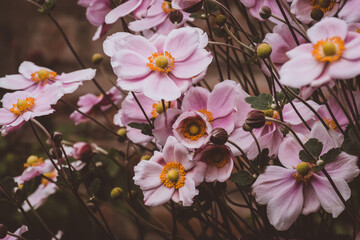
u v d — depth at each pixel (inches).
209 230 26.3
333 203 16.0
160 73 17.0
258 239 19.7
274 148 17.1
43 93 17.9
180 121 16.2
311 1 17.8
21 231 19.4
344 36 14.4
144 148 21.3
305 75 14.3
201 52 16.9
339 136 16.0
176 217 21.1
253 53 18.7
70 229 30.3
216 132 15.7
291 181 16.3
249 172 16.7
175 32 17.2
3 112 17.9
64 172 19.8
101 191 23.4
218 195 20.0
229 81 16.9
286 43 17.8
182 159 16.6
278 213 16.2
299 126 17.1
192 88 17.2
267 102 16.2
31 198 23.8
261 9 17.4
